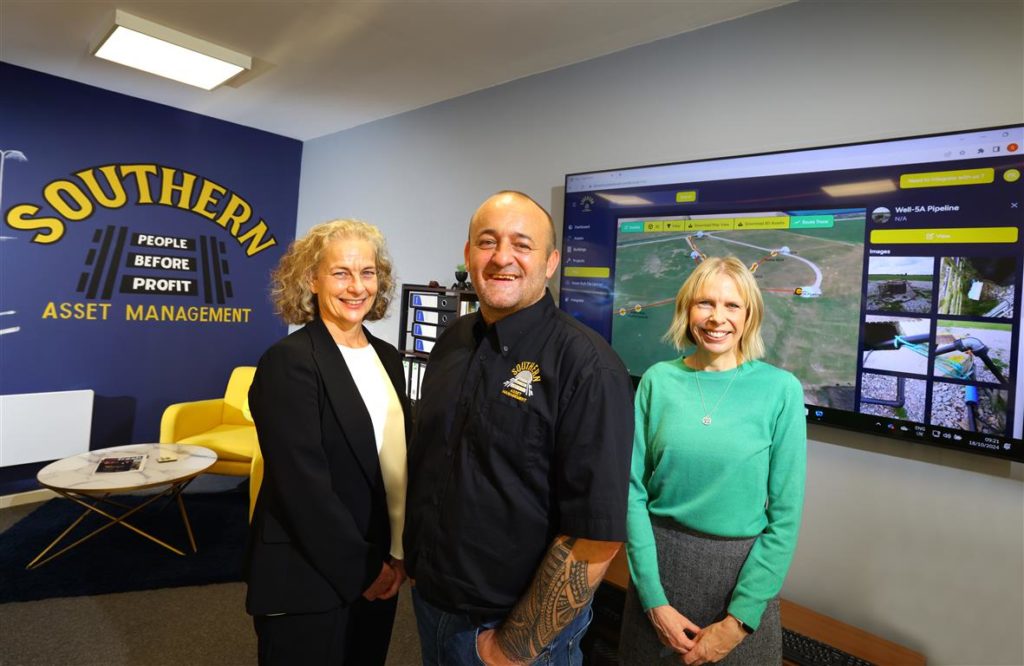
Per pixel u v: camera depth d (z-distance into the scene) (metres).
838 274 1.94
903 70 1.88
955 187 1.71
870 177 1.87
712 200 2.24
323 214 4.55
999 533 1.70
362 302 1.44
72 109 3.60
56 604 2.39
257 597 1.28
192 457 2.96
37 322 3.55
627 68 2.63
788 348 2.05
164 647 2.15
